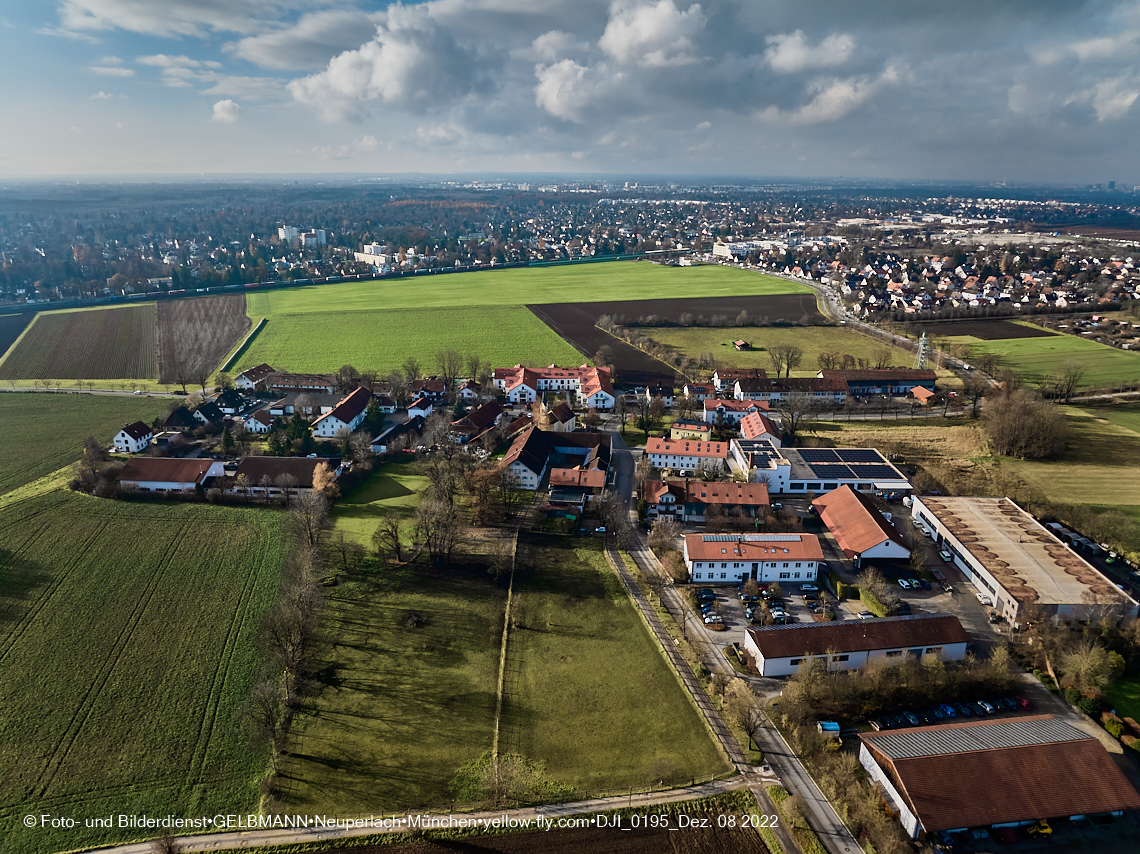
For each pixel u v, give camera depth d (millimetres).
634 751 81938
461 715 87500
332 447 173375
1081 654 93125
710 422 198250
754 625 108125
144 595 110562
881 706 89125
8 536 128125
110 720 85062
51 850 68625
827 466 161750
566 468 161750
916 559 123125
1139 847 70250
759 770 79375
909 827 71625
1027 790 73062
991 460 170875
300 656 93562
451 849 68938
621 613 110250
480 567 122812
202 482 148375
